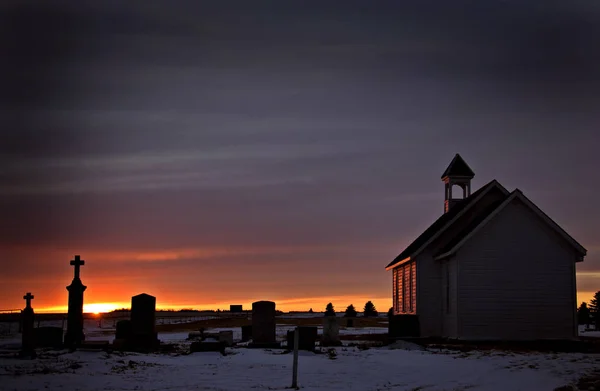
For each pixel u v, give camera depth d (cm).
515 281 4050
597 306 8344
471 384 2162
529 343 3925
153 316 3716
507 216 4084
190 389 2059
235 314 12556
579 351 3469
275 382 2258
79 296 3944
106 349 3391
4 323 7656
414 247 4962
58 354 3077
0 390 1992
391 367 2675
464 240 4028
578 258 4125
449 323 4212
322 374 2492
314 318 10475
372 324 8244
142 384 2175
